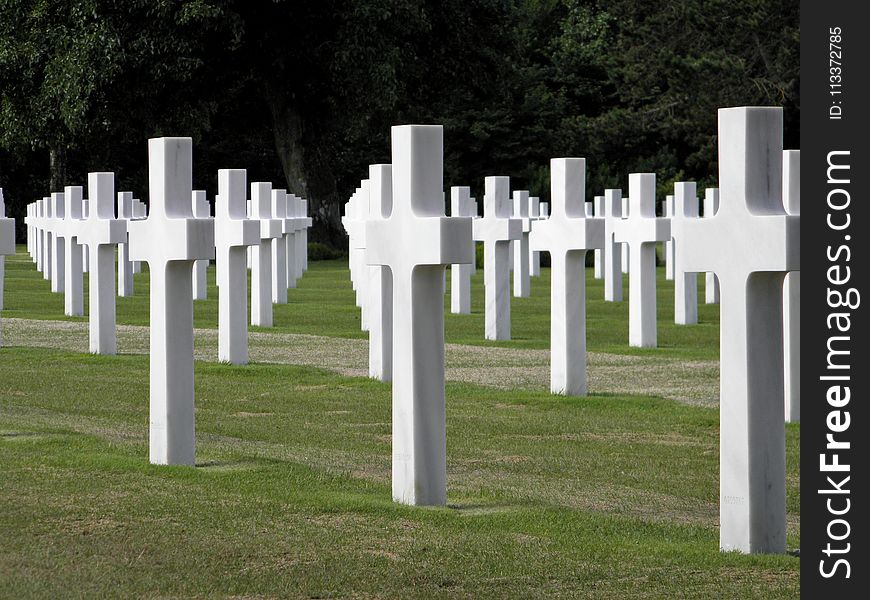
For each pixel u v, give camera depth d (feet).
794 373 45.06
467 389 52.85
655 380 56.80
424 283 30.81
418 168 30.76
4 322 80.18
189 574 25.03
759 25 195.52
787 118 199.00
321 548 26.89
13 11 153.48
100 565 25.50
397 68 165.07
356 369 59.62
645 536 28.63
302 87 175.11
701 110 201.26
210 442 40.27
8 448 37.01
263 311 80.18
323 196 186.39
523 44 228.63
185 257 34.55
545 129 223.92
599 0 246.88
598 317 88.43
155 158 35.50
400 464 31.22
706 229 26.63
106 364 59.06
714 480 35.83
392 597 23.97
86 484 32.30
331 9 158.81
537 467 37.40
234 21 150.82
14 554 26.18
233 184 59.47
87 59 146.10
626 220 69.72
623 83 226.38
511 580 25.02
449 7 173.17
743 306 26.23
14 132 155.84
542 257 161.99
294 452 38.65
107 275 62.34
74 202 84.12
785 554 26.86
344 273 143.13
